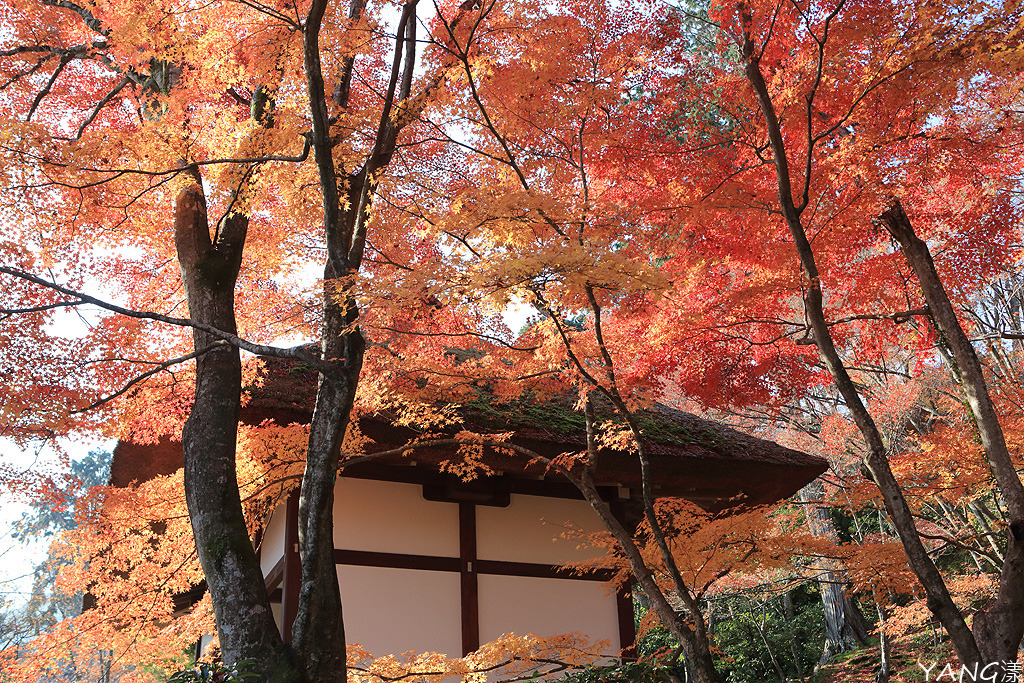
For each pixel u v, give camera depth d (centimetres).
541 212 507
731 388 753
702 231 664
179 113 560
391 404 662
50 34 690
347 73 597
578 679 568
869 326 757
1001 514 941
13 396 498
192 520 485
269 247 686
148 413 625
